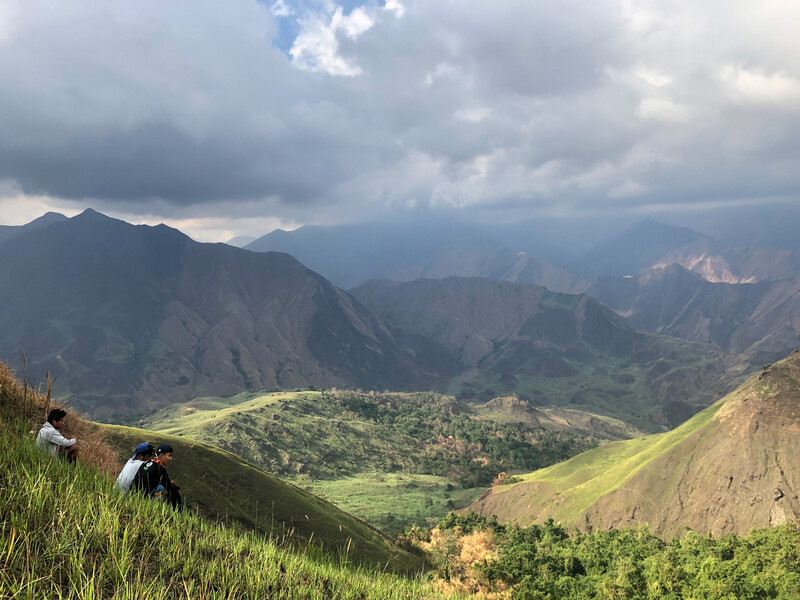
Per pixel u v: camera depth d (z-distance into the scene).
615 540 110.75
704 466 137.75
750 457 132.75
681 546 108.44
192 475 68.81
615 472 158.75
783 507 121.12
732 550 94.75
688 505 132.88
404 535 106.81
